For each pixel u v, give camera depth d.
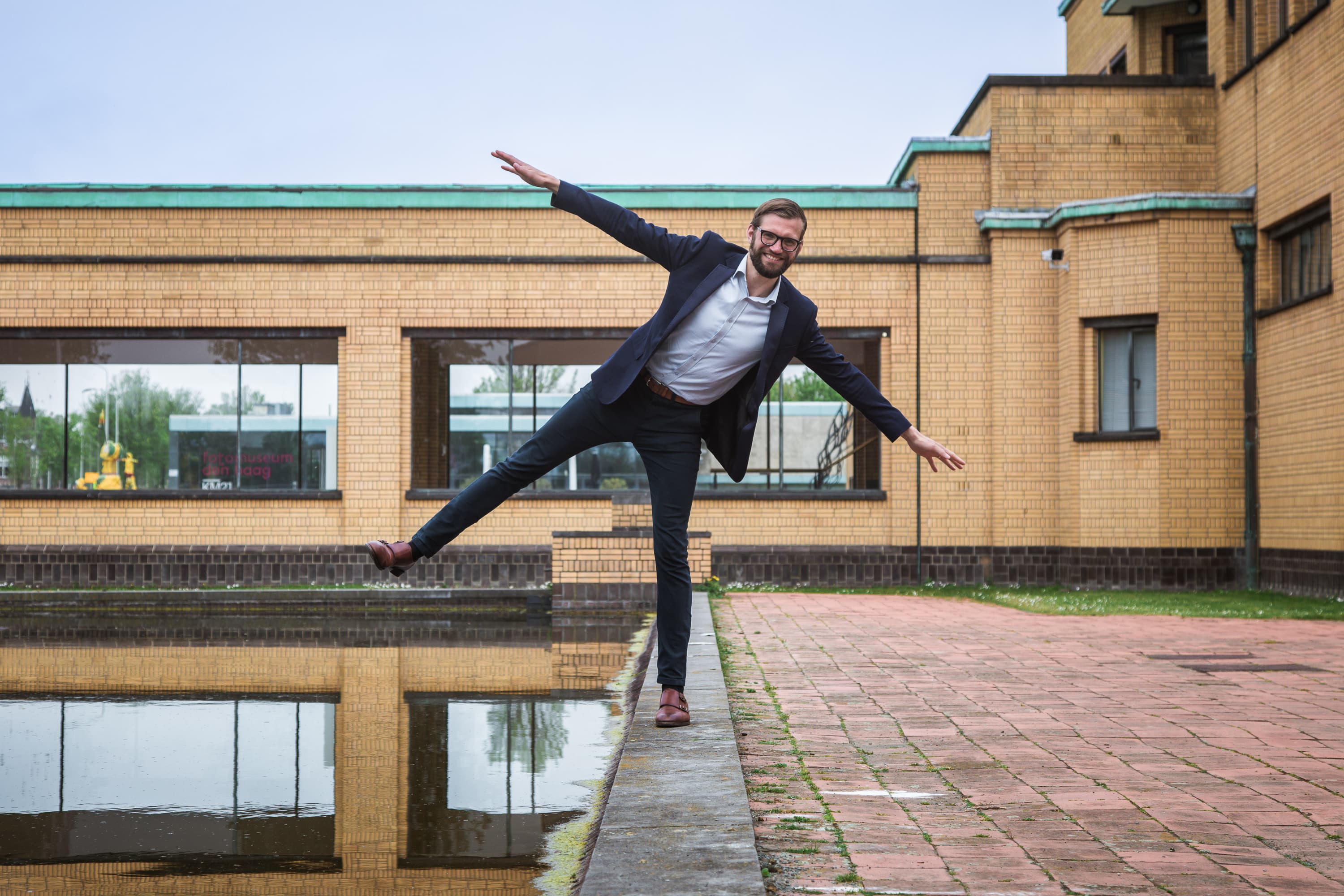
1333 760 3.72
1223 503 13.73
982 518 14.88
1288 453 12.95
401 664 7.38
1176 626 8.63
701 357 3.77
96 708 5.53
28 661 7.54
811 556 15.02
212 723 5.09
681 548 3.99
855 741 4.01
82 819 3.39
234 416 15.35
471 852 3.02
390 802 3.59
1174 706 4.81
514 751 4.43
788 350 3.83
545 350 15.32
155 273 15.19
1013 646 7.12
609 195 15.20
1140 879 2.46
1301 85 12.66
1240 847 2.72
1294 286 13.24
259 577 15.05
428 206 15.23
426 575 15.09
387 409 15.14
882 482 15.12
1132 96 14.98
